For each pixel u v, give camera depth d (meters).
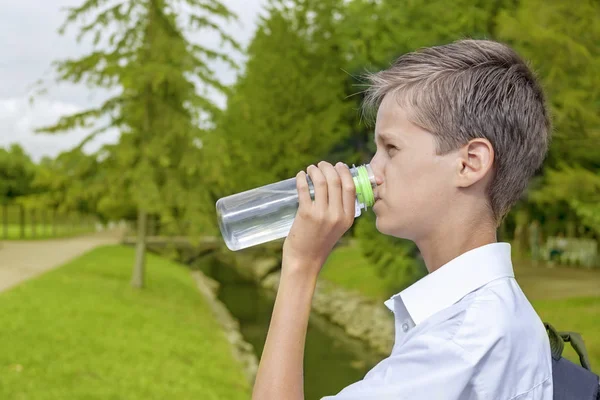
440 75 0.94
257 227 1.10
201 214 15.67
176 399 7.25
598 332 10.06
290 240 0.97
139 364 8.45
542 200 10.16
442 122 0.92
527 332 0.86
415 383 0.81
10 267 18.98
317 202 0.95
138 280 16.61
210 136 15.59
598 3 8.84
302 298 0.95
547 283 17.12
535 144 0.95
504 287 0.90
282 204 1.09
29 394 6.52
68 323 10.20
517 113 0.93
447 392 0.80
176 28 16.06
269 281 28.58
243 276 32.19
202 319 14.64
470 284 0.92
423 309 0.94
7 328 9.23
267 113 23.44
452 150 0.93
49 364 7.69
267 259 33.16
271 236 1.11
